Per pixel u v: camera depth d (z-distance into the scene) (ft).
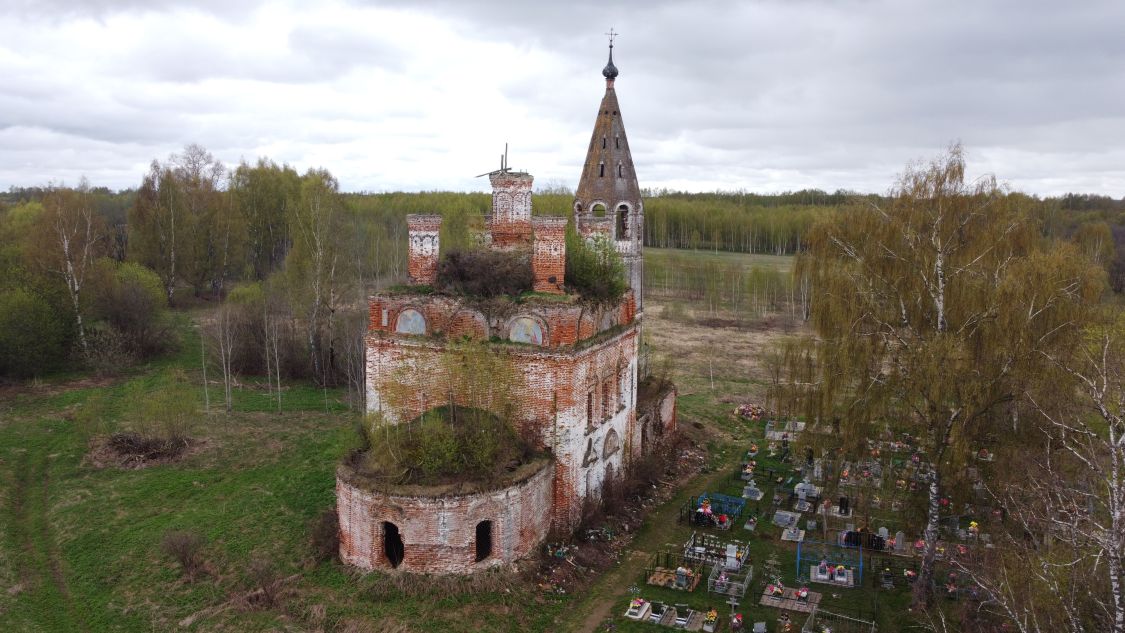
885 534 104.78
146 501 109.91
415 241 104.63
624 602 86.58
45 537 100.63
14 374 174.09
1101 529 64.69
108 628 79.56
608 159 143.13
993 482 89.40
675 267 385.91
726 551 97.50
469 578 83.71
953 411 84.33
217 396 168.96
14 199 591.78
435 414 92.79
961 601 87.56
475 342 95.50
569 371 93.30
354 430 112.06
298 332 200.13
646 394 134.00
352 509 86.22
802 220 465.47
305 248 195.31
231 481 117.39
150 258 268.62
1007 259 90.94
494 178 111.55
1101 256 257.75
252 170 313.53
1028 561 70.79
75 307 191.72
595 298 102.63
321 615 79.36
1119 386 68.13
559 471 95.50
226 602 82.94
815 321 101.91
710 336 272.92
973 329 86.99
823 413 97.96
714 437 151.64
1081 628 60.75
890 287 94.79
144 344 202.28
